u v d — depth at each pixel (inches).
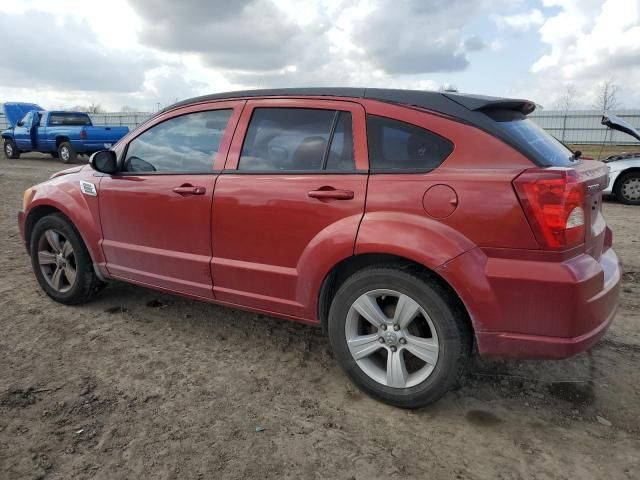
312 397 122.0
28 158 827.4
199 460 99.0
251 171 131.7
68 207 165.3
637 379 131.0
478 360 139.5
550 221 97.0
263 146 132.2
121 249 156.9
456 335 107.0
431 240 104.8
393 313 115.8
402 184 109.9
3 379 126.3
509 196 99.6
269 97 134.5
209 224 136.6
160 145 151.9
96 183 160.4
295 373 133.2
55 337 150.9
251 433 107.7
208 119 143.6
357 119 119.4
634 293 191.6
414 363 118.7
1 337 149.9
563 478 95.7
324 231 117.8
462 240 103.3
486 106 112.8
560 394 124.2
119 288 192.1
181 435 106.3
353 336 119.6
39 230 174.6
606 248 130.9
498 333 103.2
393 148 114.2
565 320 98.9
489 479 95.4
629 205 406.3
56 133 719.7
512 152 103.5
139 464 97.5
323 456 101.1
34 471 95.0
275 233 126.0
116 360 137.8
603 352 145.2
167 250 147.0
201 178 138.9
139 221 150.9
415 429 110.1
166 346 146.9
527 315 100.7
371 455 101.6
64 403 116.6
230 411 115.5
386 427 110.7
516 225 99.3
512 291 100.3
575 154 135.0
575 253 101.7
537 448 104.2
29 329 155.7
